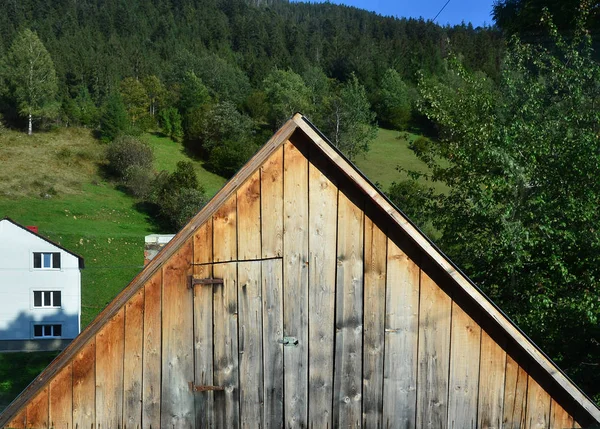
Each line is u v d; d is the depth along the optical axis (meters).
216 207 6.43
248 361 6.57
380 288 6.68
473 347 6.74
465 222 15.35
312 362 6.63
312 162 6.62
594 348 12.91
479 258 14.75
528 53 15.68
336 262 6.65
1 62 88.38
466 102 16.36
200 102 98.81
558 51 17.53
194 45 135.62
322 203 6.63
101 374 6.45
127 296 6.32
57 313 34.72
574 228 12.72
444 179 16.78
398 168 17.70
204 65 114.62
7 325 34.28
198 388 6.49
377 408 6.66
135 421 6.46
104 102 96.19
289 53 139.12
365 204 6.66
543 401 6.82
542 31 19.12
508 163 12.95
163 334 6.49
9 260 34.34
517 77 15.45
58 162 70.44
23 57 86.88
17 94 84.75
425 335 6.71
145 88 103.25
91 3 145.88
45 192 59.94
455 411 6.72
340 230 6.65
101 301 37.78
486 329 6.76
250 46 140.62
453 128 16.50
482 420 6.74
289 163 6.60
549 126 14.09
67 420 6.42
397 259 6.69
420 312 6.70
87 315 35.97
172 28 143.50
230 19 158.62
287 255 6.60
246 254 6.55
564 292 12.90
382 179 65.00
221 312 6.54
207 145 81.00
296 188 6.61
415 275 6.71
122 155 69.56
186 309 6.51
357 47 129.12
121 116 82.69
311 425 6.61
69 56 109.12
